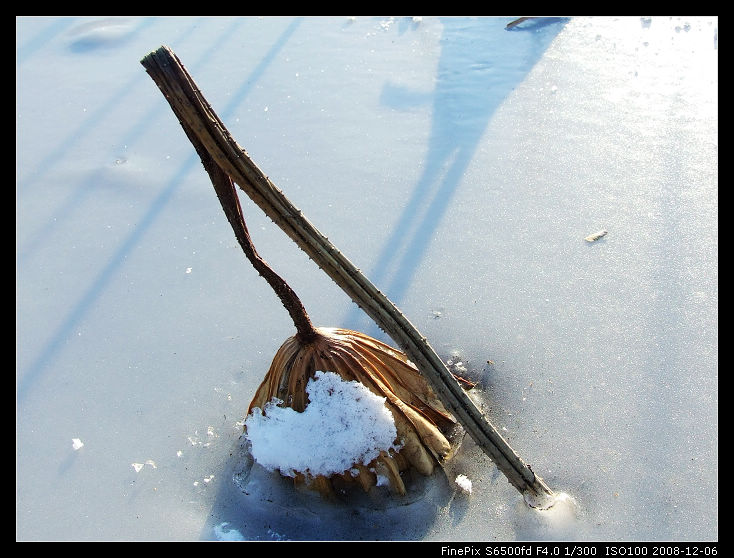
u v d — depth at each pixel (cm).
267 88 93
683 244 70
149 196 80
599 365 63
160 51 47
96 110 92
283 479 58
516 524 55
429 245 73
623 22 100
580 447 58
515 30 101
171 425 62
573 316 66
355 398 55
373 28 106
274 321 68
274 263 73
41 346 68
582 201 75
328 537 56
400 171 80
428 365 53
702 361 62
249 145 85
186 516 57
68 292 72
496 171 79
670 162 78
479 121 85
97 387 65
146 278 73
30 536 57
